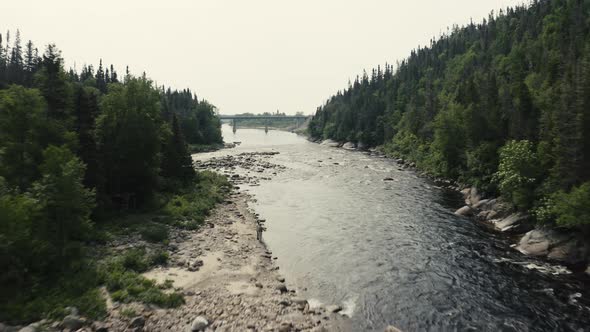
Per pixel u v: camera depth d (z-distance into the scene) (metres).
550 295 21.62
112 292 19.00
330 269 25.48
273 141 179.12
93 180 32.31
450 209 42.00
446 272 24.91
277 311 19.12
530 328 18.19
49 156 23.30
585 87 29.25
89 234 26.25
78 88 36.38
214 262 25.42
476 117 50.28
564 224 27.27
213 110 149.62
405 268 25.59
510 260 26.94
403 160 88.12
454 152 58.50
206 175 56.56
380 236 32.50
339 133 151.75
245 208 42.41
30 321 15.20
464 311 19.84
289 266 26.02
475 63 122.38
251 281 22.88
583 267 25.33
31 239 19.19
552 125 34.81
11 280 16.91
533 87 59.12
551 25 94.44
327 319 18.75
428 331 17.89
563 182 29.14
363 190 53.16
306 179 63.00
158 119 42.72
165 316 17.58
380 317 19.11
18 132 27.88
